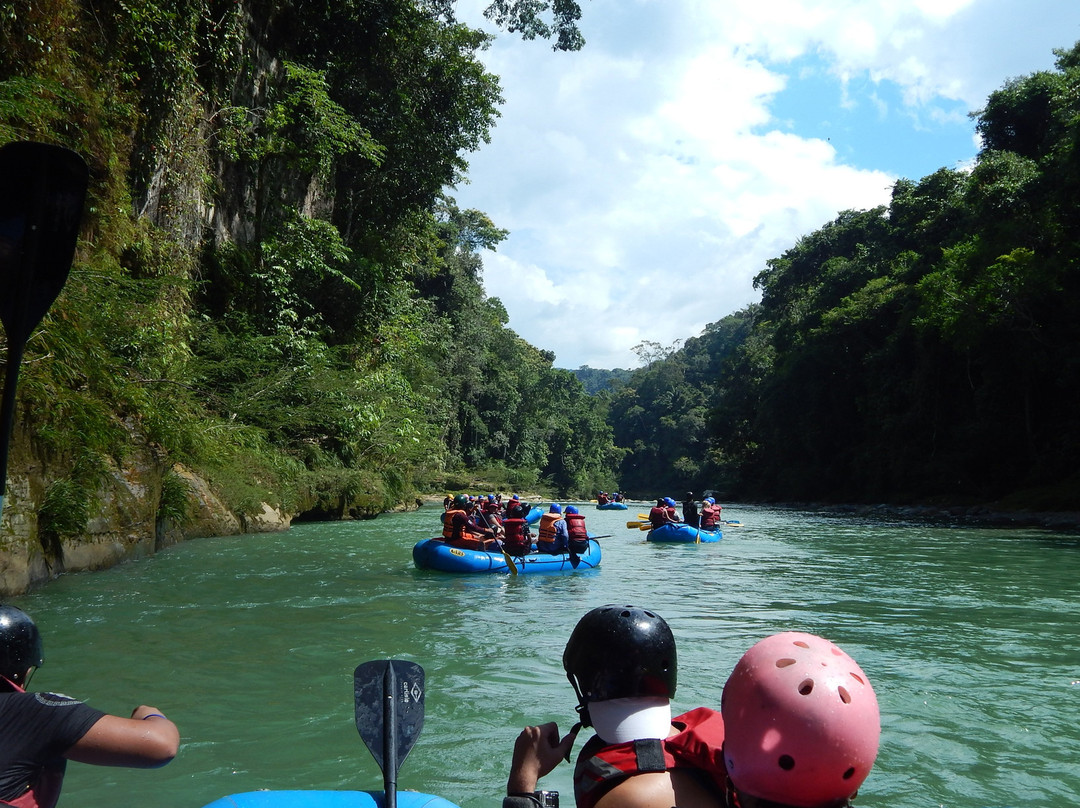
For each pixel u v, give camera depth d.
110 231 13.38
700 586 10.36
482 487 46.91
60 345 9.09
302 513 20.11
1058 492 26.95
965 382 33.97
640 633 1.77
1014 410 31.36
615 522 26.64
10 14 10.32
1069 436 29.00
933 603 8.98
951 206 38.09
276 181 22.06
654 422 96.19
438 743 4.23
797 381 44.31
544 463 66.44
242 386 18.34
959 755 4.16
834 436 43.06
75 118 11.96
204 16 17.03
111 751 2.02
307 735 4.30
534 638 6.78
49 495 9.00
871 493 38.16
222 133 18.73
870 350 41.16
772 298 56.69
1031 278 26.42
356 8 22.94
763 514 32.34
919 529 22.23
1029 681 5.55
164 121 15.51
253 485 16.89
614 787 1.67
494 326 62.97
